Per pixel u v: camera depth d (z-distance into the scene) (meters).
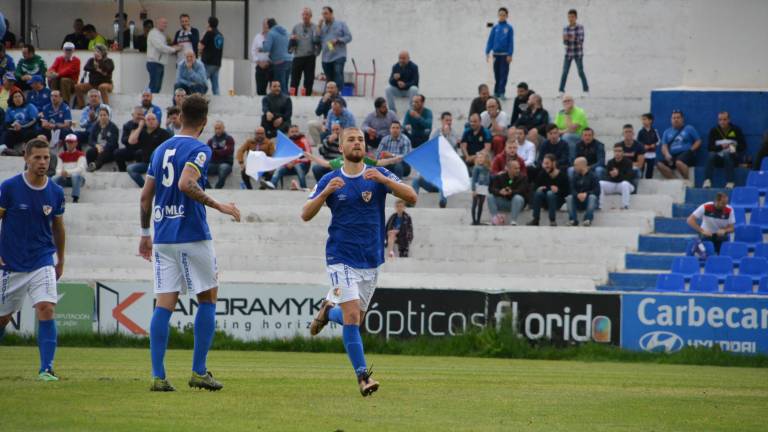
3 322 29.36
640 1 86.44
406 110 79.38
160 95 81.06
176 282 25.33
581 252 65.06
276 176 72.31
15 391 24.48
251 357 44.91
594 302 51.03
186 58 78.81
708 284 59.66
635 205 69.38
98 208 70.69
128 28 91.94
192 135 25.27
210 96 81.69
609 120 78.69
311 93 82.56
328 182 25.39
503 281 62.91
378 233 25.75
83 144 75.38
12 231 28.58
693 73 75.94
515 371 38.44
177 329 53.06
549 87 87.75
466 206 71.38
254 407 22.58
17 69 79.12
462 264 64.75
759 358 48.28
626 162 68.88
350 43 90.12
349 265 25.36
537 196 67.12
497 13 88.44
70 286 54.16
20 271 28.62
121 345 52.28
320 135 74.38
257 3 91.00
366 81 89.94
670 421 22.34
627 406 24.94
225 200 71.44
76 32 89.88
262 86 83.19
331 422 20.58
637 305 50.81
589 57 87.06
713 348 49.47
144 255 26.06
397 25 89.69
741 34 74.88
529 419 21.98
